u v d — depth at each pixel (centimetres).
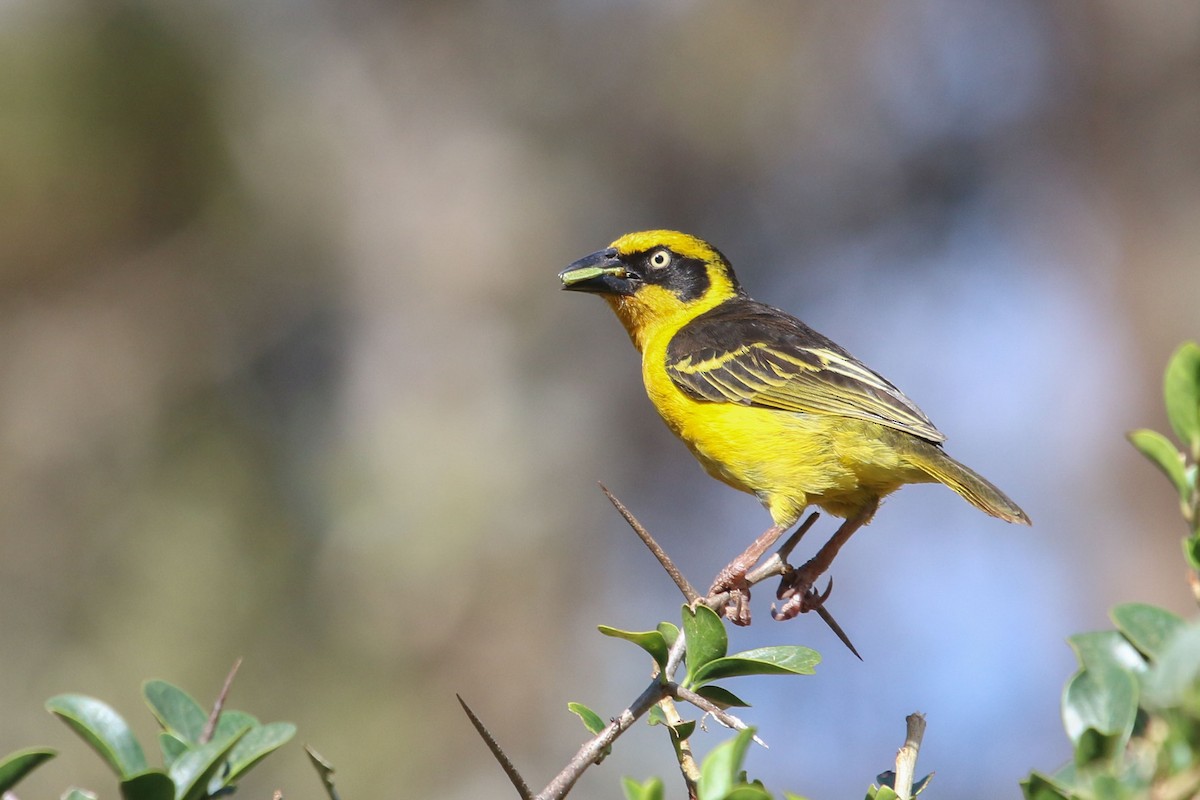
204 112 1517
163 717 393
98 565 1427
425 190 1738
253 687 1380
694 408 811
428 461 1628
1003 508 732
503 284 1725
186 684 1359
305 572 1480
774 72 1725
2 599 1392
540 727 1529
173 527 1455
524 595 1572
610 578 1659
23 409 1488
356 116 1739
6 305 1506
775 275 1734
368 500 1559
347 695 1413
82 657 1367
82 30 1444
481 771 1484
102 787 1309
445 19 1789
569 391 1708
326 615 1462
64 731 1322
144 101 1477
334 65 1755
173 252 1555
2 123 1420
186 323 1565
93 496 1473
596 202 1752
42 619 1391
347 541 1527
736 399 798
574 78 1777
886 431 767
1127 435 357
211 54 1527
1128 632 326
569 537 1638
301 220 1652
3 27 1434
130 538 1446
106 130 1463
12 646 1366
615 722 399
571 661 1580
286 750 1377
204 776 354
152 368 1543
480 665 1520
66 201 1470
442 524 1570
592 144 1762
